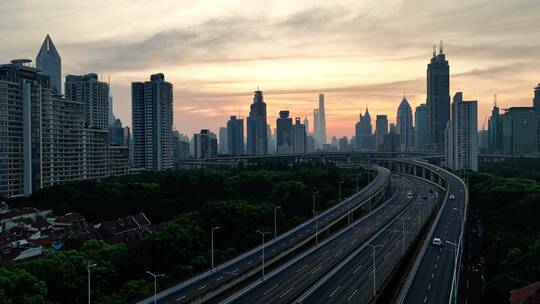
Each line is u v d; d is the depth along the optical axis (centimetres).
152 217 19925
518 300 8219
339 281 9881
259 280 9969
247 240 14138
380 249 12788
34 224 17638
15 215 18450
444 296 8912
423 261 11375
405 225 16375
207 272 10575
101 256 12162
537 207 16850
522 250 12775
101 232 16862
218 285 9381
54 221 18188
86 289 10656
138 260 12438
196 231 13812
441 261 11381
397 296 8869
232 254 12638
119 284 11694
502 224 17550
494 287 10188
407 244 13288
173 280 10669
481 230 18438
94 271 11119
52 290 10188
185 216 15038
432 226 15612
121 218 18912
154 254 12812
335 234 15000
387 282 9669
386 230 15512
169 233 13150
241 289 9388
